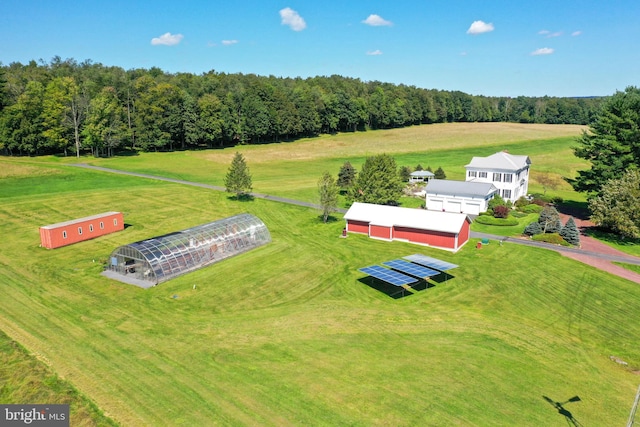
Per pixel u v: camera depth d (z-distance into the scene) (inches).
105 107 3944.4
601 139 2490.2
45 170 3243.1
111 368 971.9
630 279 1604.3
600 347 1147.3
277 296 1402.6
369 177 2527.1
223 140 5201.8
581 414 871.7
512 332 1205.1
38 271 1537.9
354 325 1220.5
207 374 963.3
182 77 6195.9
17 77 4817.9
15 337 1085.8
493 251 1894.7
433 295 1438.2
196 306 1312.7
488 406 880.3
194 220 2260.1
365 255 1818.4
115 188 2869.1
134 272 1551.4
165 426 796.0
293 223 2287.2
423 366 1019.9
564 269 1688.0
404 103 7450.8
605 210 2090.3
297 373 976.3
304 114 5846.5
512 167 2834.6
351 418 831.1
